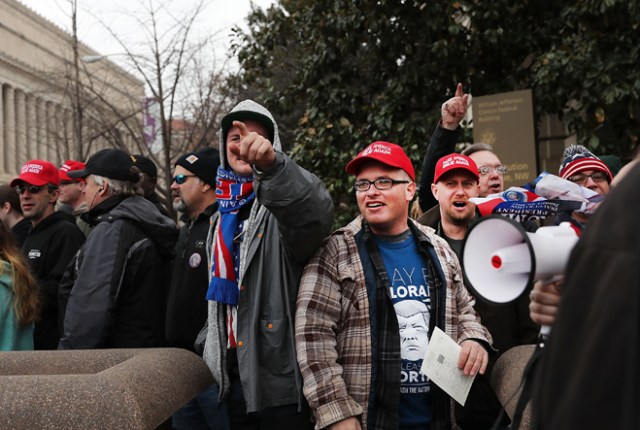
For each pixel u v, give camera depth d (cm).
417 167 829
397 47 865
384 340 255
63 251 438
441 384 247
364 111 893
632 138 723
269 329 263
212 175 409
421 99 868
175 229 375
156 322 349
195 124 1405
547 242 127
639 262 87
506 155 619
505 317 311
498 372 239
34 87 3189
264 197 239
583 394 88
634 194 92
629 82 698
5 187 571
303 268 269
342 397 238
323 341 248
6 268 346
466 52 830
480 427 297
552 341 96
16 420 187
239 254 283
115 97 1817
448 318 262
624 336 86
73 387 195
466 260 137
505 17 803
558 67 718
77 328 326
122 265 338
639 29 689
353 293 258
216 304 286
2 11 3112
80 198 571
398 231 272
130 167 383
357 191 273
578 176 361
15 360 261
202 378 260
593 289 91
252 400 257
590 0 700
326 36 878
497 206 193
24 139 3075
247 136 233
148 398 203
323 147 881
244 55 1006
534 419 102
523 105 614
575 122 741
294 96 967
